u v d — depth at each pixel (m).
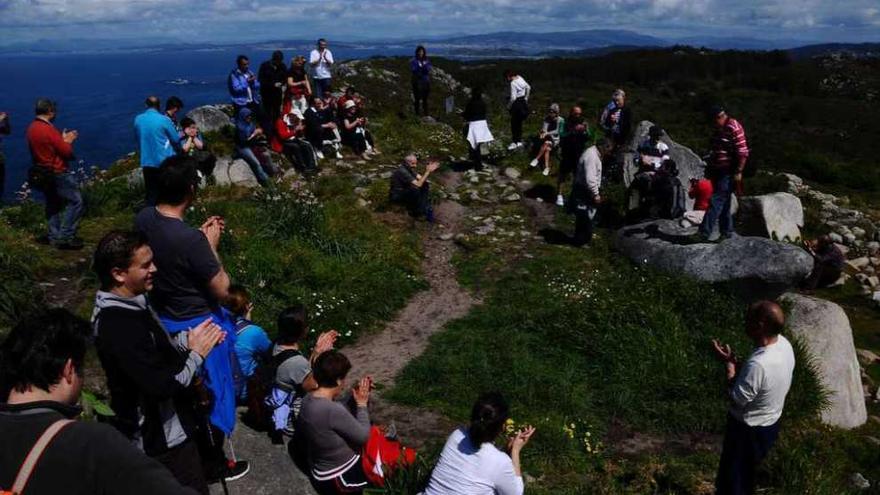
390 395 7.66
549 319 9.60
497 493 4.72
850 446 8.02
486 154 18.53
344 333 9.12
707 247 11.12
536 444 6.83
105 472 2.03
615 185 14.73
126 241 3.18
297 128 15.71
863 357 11.28
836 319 9.85
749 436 5.52
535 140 17.95
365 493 5.27
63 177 9.94
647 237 12.11
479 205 15.10
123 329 3.19
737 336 9.34
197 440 4.56
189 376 3.42
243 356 6.10
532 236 13.34
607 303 9.82
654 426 7.62
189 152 13.22
